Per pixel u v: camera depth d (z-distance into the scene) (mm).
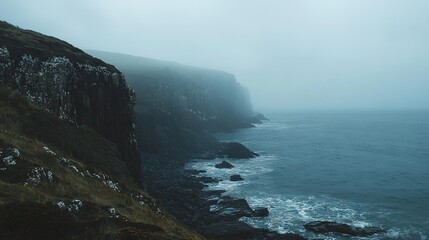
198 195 56531
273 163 88750
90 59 46875
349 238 40250
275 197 57062
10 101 26938
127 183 30344
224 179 69938
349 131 181625
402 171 79250
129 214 17812
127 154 46500
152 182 61656
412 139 144750
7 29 42531
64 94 36812
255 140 139125
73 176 19875
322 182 68125
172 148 99562
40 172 16984
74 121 37281
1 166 16516
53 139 26578
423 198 57000
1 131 20938
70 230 11492
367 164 88000
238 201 51625
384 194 59438
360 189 62812
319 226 42469
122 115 47000
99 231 11984
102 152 32938
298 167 83375
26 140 21422
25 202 11789
